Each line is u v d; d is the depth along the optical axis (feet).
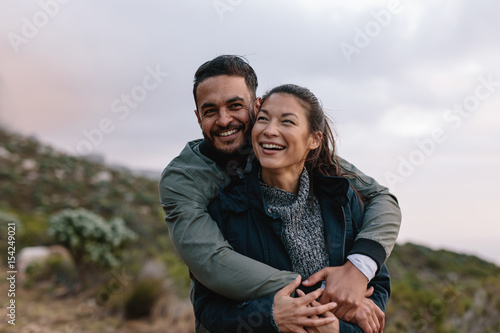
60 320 16.76
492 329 18.19
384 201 6.03
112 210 55.36
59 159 75.97
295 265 5.41
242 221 5.45
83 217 23.09
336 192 5.56
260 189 5.42
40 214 50.39
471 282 24.50
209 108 5.68
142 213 52.19
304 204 5.52
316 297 4.86
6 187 57.98
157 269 20.01
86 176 72.84
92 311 17.74
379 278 5.79
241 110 5.74
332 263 5.44
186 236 5.20
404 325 16.34
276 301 4.83
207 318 5.31
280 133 5.17
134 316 17.49
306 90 5.50
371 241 5.38
